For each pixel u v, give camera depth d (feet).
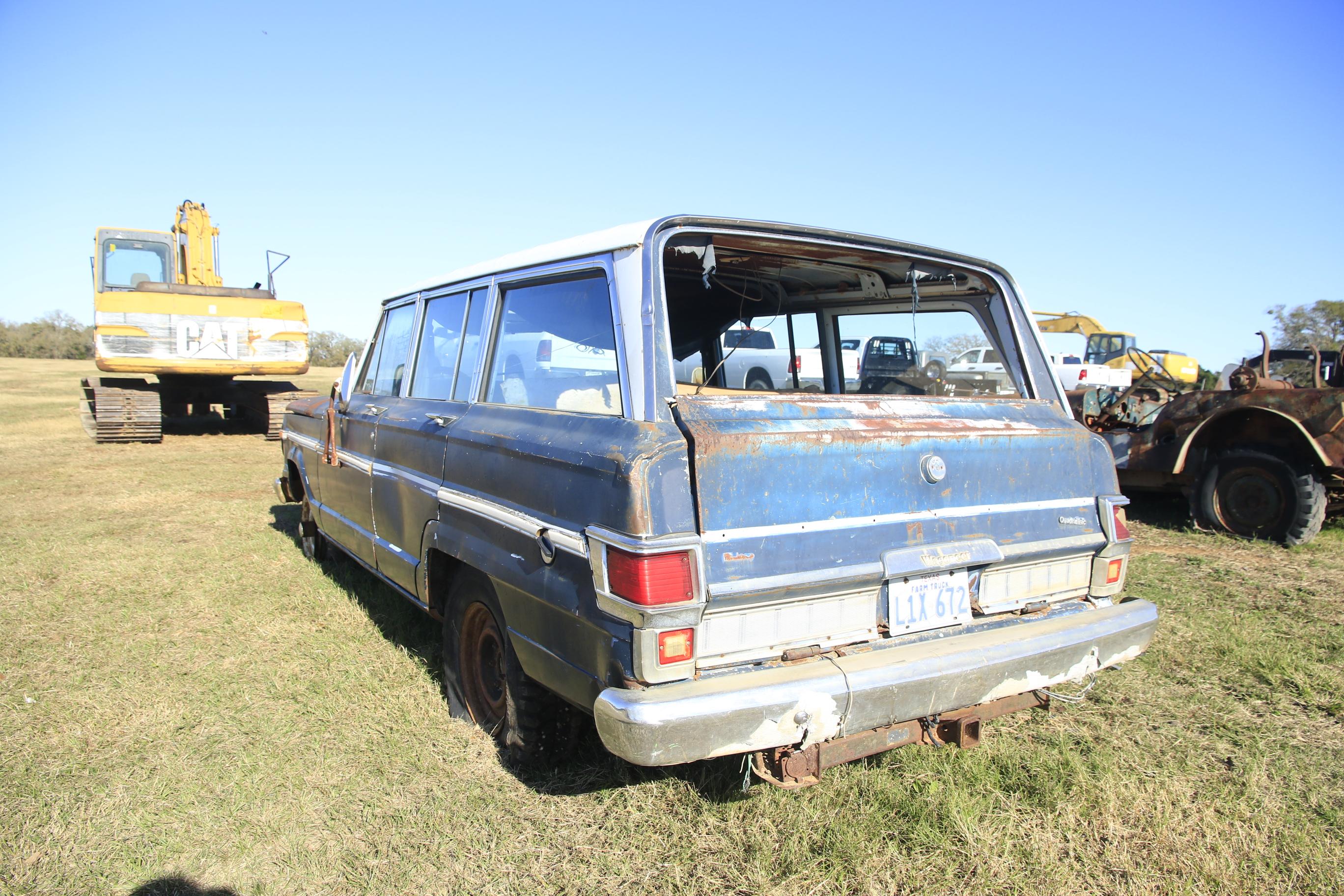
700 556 7.16
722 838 8.72
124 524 24.08
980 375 11.34
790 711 7.14
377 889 8.02
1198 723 11.33
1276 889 7.97
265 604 16.34
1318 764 10.25
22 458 38.93
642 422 7.70
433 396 12.50
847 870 8.20
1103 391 25.45
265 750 10.62
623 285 8.29
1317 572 19.01
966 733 8.41
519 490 9.04
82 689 12.44
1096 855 8.48
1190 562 19.99
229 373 46.03
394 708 11.71
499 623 9.96
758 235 9.05
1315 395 21.06
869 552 8.16
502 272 10.78
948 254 10.48
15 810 9.25
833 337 13.60
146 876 8.17
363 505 14.46
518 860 8.43
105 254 46.80
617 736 6.81
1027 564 9.45
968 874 8.15
